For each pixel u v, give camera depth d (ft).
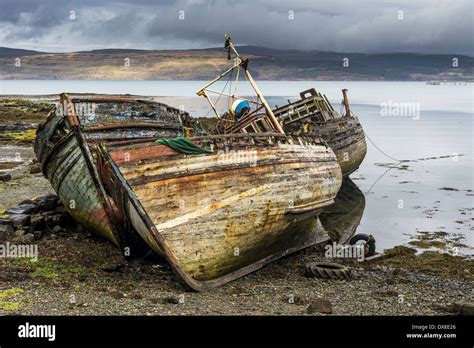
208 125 167.84
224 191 42.98
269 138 48.83
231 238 43.93
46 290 37.78
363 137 116.88
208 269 42.75
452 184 106.32
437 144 174.19
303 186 52.21
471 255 58.90
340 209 84.23
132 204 39.14
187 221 41.14
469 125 242.58
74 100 51.19
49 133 51.93
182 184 40.91
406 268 52.65
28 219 53.47
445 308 39.06
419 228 71.87
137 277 43.47
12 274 40.75
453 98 525.75
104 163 40.27
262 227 46.68
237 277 45.78
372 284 45.96
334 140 96.99
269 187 46.65
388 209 84.12
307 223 56.18
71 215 54.75
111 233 47.47
